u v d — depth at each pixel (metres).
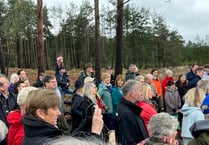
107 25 45.50
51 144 1.39
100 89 8.48
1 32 24.20
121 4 17.33
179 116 9.72
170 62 53.44
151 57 53.50
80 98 6.53
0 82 6.00
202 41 50.09
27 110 2.44
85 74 10.31
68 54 57.50
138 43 49.94
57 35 57.72
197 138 3.20
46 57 50.41
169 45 52.53
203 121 3.22
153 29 50.97
